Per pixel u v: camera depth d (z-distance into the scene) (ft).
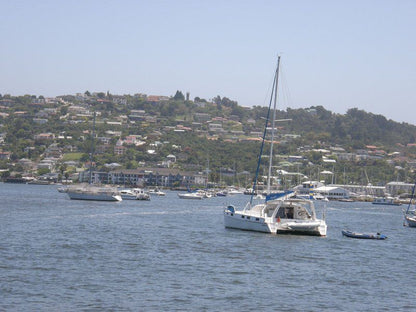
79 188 556.92
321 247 231.71
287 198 261.85
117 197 547.49
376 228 353.10
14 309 129.29
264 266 185.47
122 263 182.80
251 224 265.95
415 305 144.05
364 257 214.48
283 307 137.80
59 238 236.02
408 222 378.94
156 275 166.30
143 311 131.03
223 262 189.88
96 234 254.88
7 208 413.80
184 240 239.30
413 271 190.80
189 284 156.56
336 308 138.51
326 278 171.63
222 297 144.66
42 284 151.23
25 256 189.47
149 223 318.65
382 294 154.51
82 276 161.89
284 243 235.61
